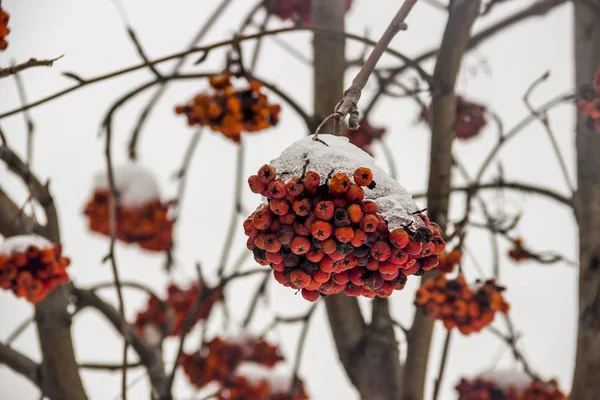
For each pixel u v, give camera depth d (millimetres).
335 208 1367
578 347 2521
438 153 2707
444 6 3023
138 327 3986
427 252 1415
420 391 2844
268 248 1379
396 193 1455
